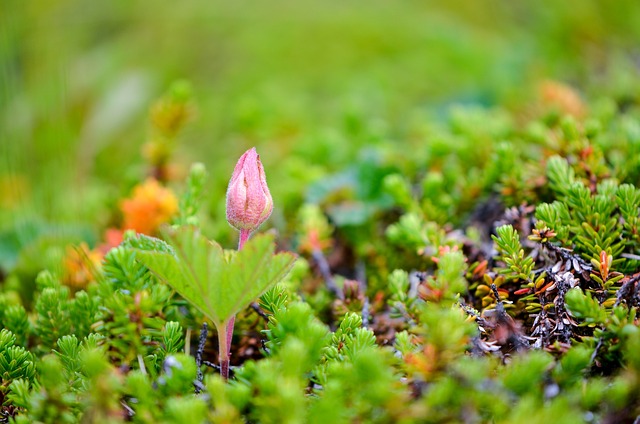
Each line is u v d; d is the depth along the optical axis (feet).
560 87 1.43
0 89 1.52
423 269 1.04
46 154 1.46
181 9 2.39
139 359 0.84
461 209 1.12
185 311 0.94
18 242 1.23
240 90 2.04
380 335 0.95
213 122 1.88
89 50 2.23
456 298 0.86
